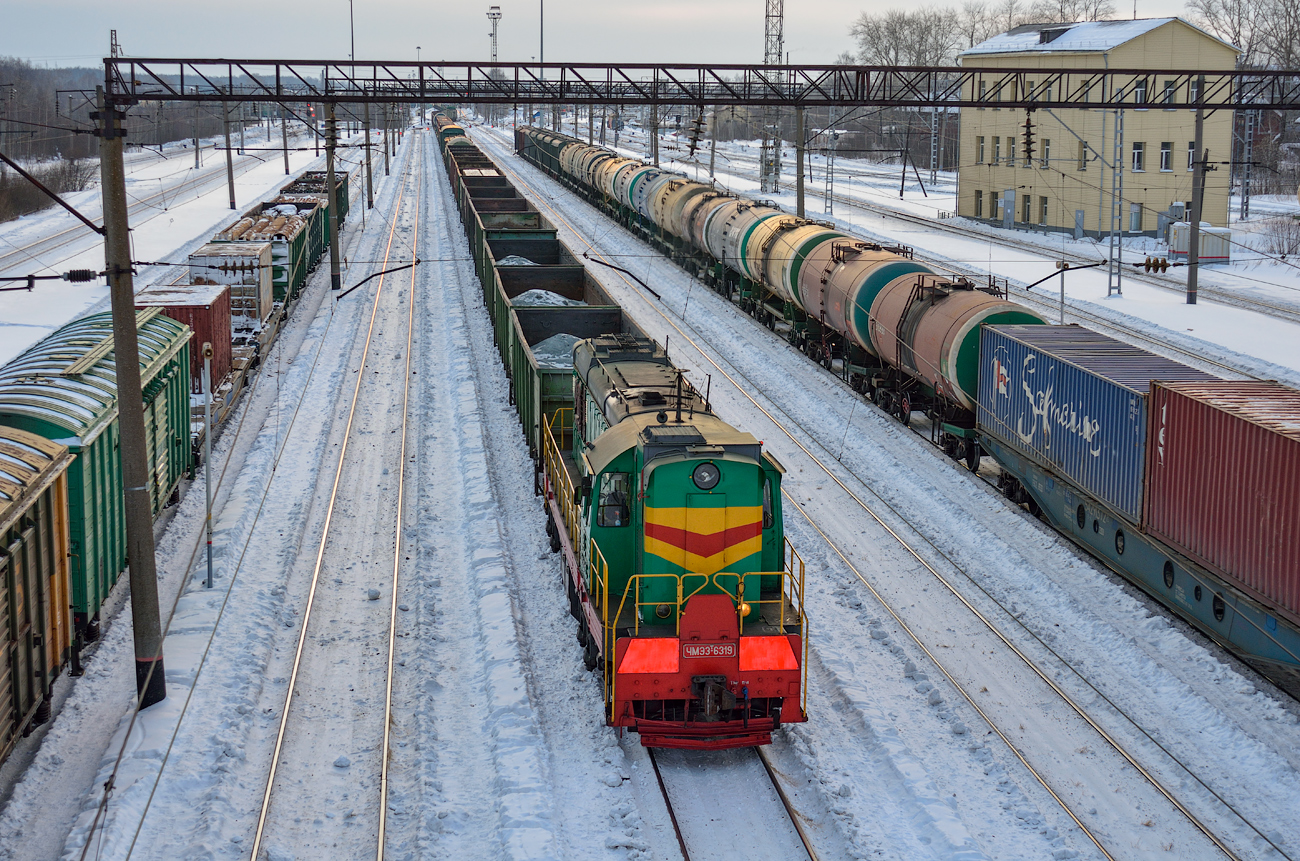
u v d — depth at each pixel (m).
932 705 14.05
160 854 10.84
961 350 23.33
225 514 20.55
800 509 21.47
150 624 13.52
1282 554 13.68
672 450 12.96
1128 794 12.12
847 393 30.66
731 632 12.48
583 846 11.05
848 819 11.46
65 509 13.97
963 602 17.22
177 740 12.79
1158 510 16.59
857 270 29.50
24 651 12.50
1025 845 11.11
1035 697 14.34
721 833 11.44
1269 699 13.91
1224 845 11.15
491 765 12.60
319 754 12.91
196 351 25.78
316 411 28.36
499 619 16.27
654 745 12.62
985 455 26.53
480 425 26.67
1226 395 15.71
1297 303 42.84
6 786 12.19
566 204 79.56
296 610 16.92
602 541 13.54
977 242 62.69
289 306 40.44
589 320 27.27
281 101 19.06
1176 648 15.47
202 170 112.44
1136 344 36.03
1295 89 23.31
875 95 22.05
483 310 41.72
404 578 18.17
